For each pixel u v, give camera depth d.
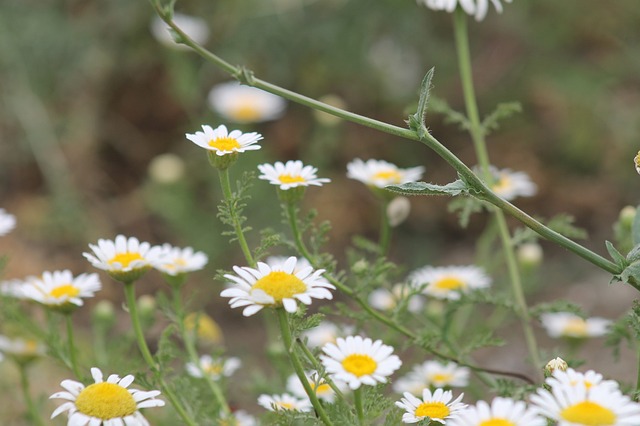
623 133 7.41
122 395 2.20
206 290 6.33
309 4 7.20
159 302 3.24
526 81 7.59
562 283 6.67
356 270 2.99
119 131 7.50
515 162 7.42
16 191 7.24
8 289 3.51
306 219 2.82
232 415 2.98
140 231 7.21
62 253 6.68
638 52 7.53
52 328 3.19
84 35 7.22
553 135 7.52
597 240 7.12
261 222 6.47
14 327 3.51
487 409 1.89
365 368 2.11
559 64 7.58
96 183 7.36
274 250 6.31
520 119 7.58
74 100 7.35
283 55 7.25
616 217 7.26
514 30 7.59
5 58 6.94
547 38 7.53
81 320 5.97
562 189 7.37
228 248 6.53
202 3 7.33
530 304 6.38
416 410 2.21
